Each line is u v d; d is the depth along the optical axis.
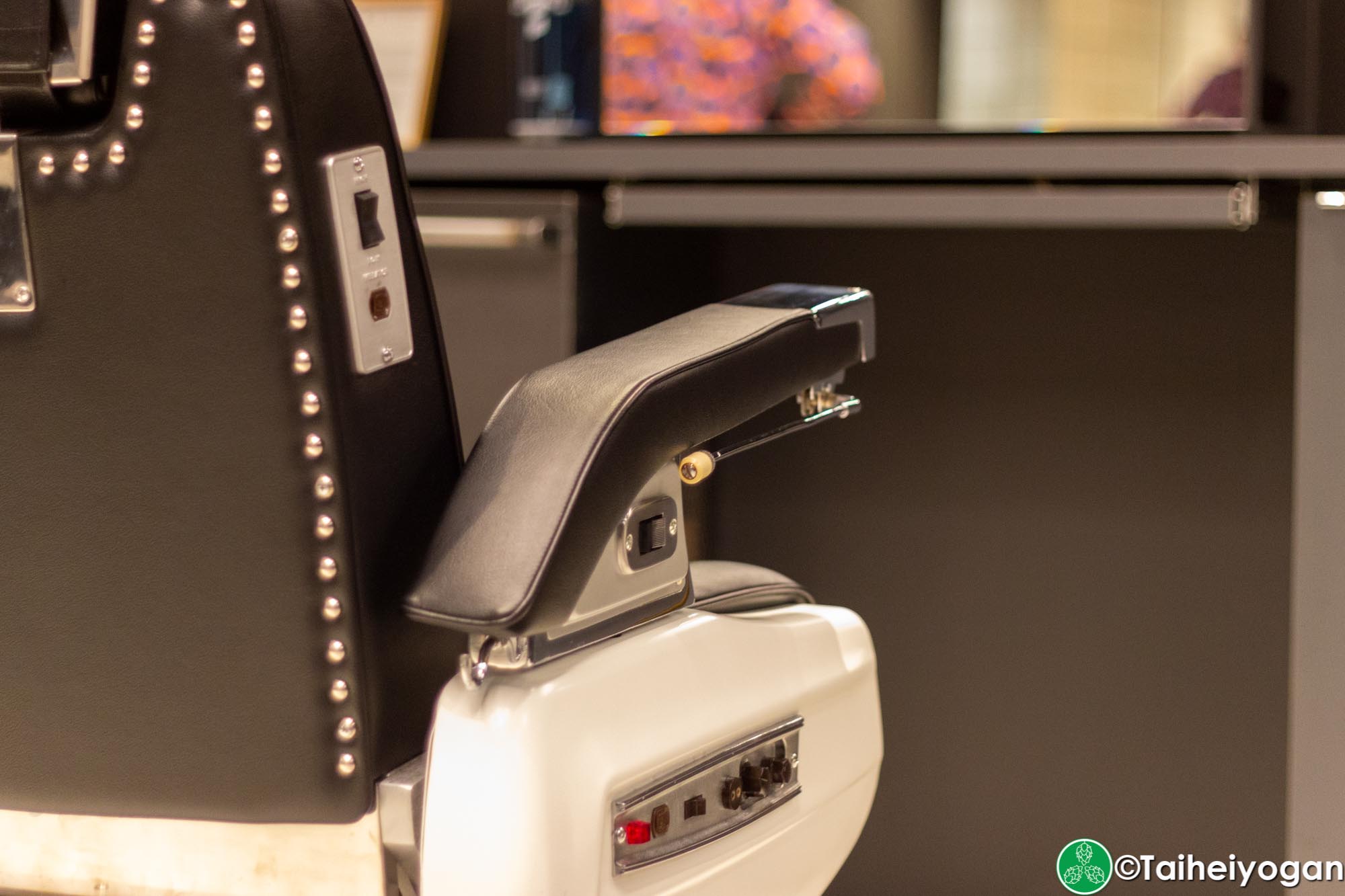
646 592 0.69
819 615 0.84
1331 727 1.38
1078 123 1.78
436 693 0.69
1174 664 1.77
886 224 1.51
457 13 2.21
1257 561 1.73
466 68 2.22
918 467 1.87
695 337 0.70
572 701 0.64
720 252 1.94
